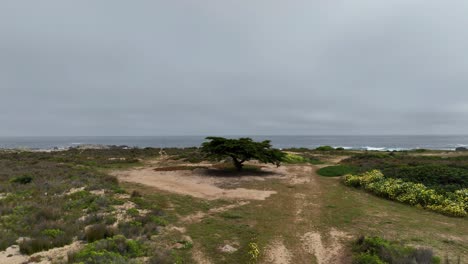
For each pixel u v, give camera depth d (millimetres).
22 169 18375
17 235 6902
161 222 8359
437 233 7773
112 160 27344
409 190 11609
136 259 5648
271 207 10656
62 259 5660
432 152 36469
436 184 12719
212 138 19562
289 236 7648
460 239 7320
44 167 19594
